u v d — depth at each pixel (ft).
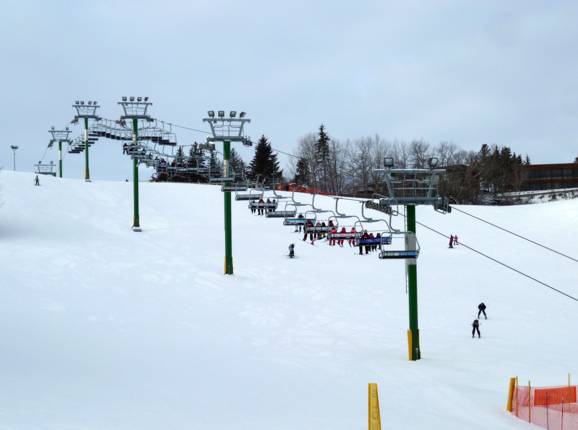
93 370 71.15
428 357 93.50
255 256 166.20
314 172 434.30
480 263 178.81
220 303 121.08
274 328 107.86
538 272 170.09
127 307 110.93
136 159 191.01
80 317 100.78
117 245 164.14
